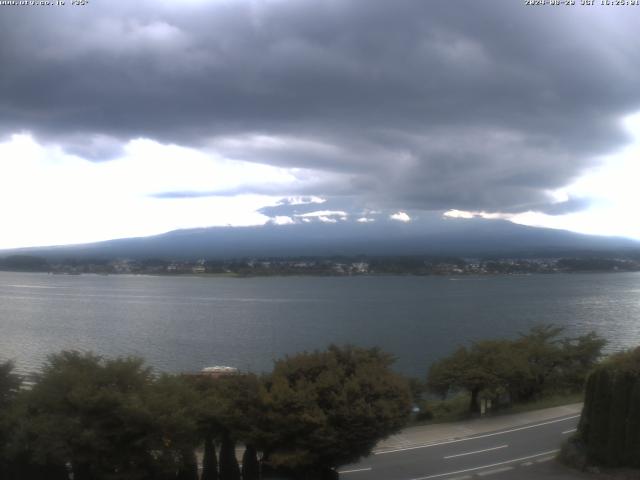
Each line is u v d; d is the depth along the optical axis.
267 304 156.50
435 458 26.08
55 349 81.81
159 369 66.81
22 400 19.30
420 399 36.91
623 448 22.27
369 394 21.19
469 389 35.19
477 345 38.47
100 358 22.70
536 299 163.50
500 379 34.88
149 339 94.88
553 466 23.84
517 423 32.06
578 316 120.69
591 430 23.02
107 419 18.42
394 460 25.89
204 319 122.94
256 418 20.59
